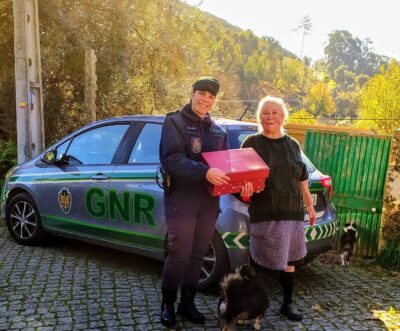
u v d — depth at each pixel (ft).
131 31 39.75
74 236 16.61
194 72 45.42
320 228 14.02
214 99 10.95
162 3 41.39
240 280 10.55
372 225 18.31
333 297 13.83
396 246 16.98
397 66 79.10
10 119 33.76
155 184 14.02
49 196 17.10
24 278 14.47
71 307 12.39
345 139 18.79
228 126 14.03
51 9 33.42
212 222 11.35
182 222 10.81
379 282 15.34
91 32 36.76
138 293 13.51
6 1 31.55
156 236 14.03
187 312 11.68
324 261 17.65
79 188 16.05
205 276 13.42
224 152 10.75
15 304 12.49
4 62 33.14
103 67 36.81
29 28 23.11
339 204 19.01
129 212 14.64
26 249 17.69
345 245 17.12
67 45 33.71
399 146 16.90
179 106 44.60
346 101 340.59
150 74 42.80
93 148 16.44
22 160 23.39
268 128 11.36
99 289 13.74
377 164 18.10
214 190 10.13
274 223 11.21
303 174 11.96
